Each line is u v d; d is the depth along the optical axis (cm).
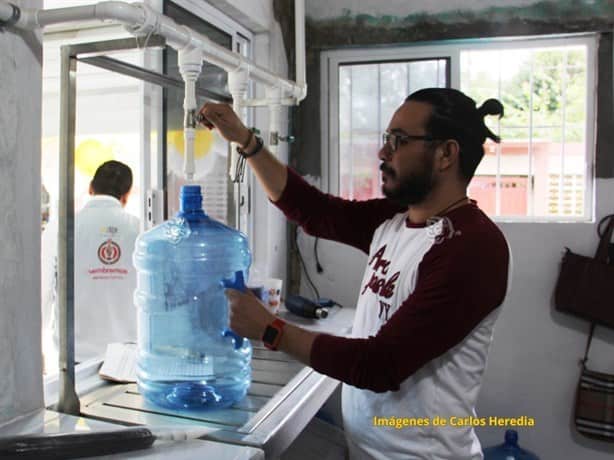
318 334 99
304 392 119
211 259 122
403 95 243
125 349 132
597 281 211
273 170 131
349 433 119
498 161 242
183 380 118
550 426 227
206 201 186
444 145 105
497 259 100
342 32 239
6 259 96
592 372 215
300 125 248
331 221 134
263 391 121
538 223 224
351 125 250
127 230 178
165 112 167
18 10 92
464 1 227
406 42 234
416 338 94
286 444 102
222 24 197
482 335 107
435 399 106
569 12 217
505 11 223
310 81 246
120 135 181
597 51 221
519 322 227
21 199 100
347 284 246
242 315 99
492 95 240
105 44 100
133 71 116
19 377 100
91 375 129
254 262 225
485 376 231
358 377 95
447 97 107
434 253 100
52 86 165
